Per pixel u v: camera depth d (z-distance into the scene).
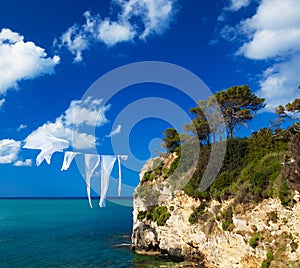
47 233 56.53
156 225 36.19
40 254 37.91
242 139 34.34
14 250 40.66
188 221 32.38
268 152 29.25
